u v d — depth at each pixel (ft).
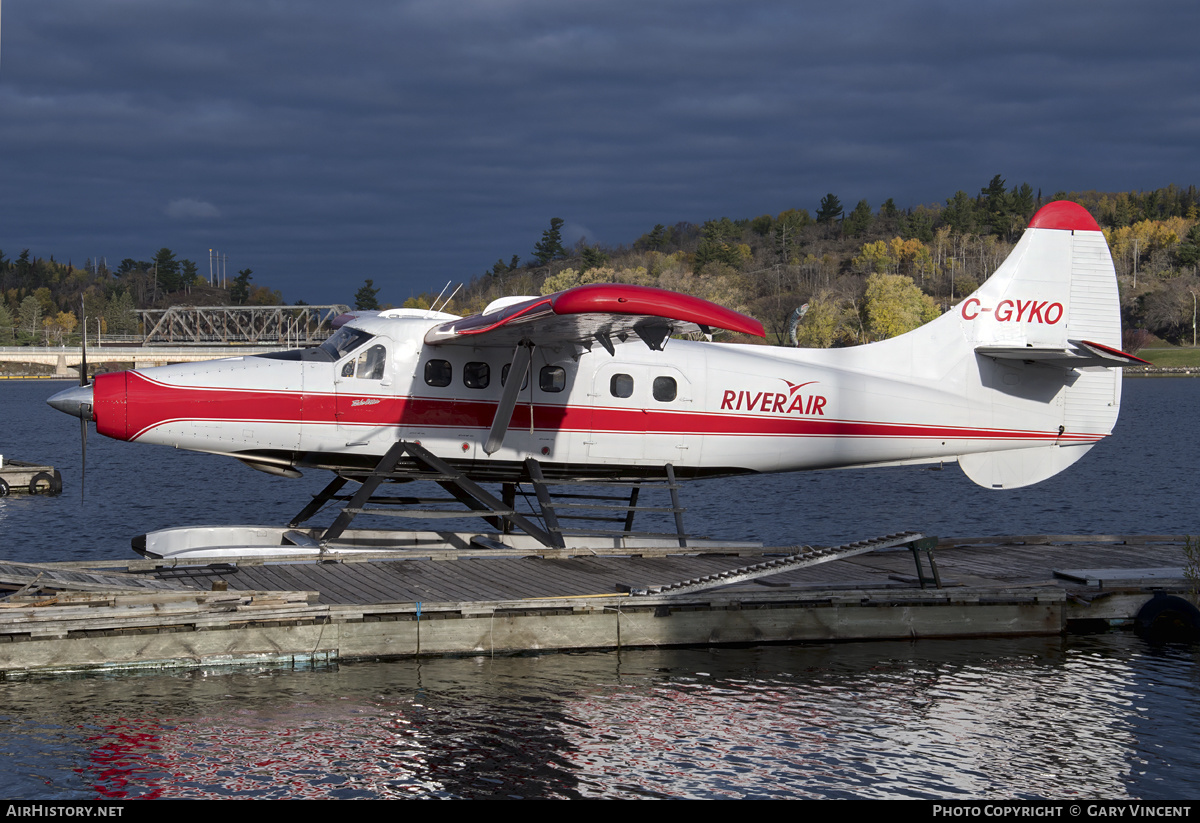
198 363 41.50
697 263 564.71
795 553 43.39
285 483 96.89
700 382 44.29
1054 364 46.39
